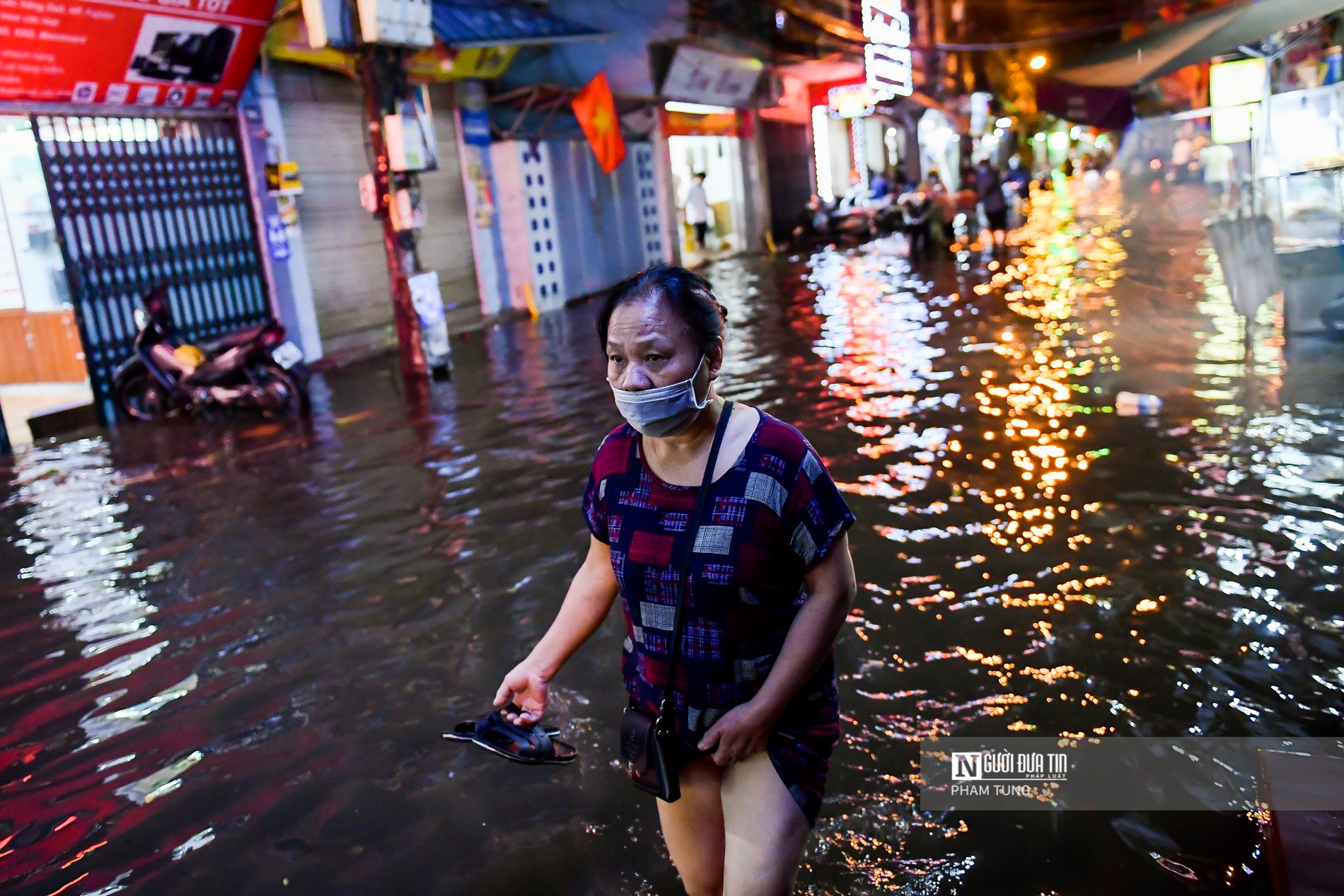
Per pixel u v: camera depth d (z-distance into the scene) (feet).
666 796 6.57
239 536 19.56
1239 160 50.80
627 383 6.10
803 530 6.37
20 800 11.07
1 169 35.60
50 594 17.35
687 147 77.97
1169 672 11.51
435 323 35.19
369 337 45.57
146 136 35.63
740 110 80.69
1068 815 9.27
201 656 14.26
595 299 59.52
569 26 50.70
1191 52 40.70
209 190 37.76
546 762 7.29
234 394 32.07
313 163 42.22
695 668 6.57
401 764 11.12
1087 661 11.91
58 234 32.99
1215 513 15.83
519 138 54.24
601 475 6.88
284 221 40.19
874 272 58.29
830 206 83.51
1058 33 75.41
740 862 6.49
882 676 11.98
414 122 33.91
